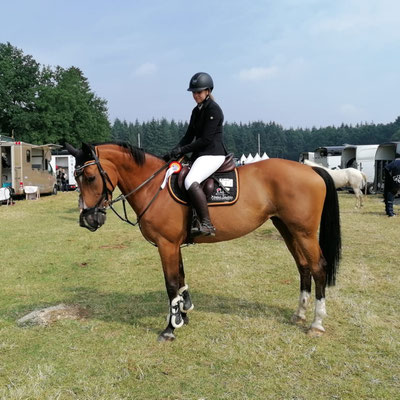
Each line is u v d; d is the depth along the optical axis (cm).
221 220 353
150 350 334
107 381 284
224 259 653
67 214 1302
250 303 443
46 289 512
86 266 634
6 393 271
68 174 2586
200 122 356
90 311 429
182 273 389
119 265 638
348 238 811
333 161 2373
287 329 369
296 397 262
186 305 389
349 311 408
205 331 369
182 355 323
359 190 1351
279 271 575
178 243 359
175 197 349
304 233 352
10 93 3744
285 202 350
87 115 4259
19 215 1266
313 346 331
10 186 1697
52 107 3922
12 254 717
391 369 296
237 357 316
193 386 277
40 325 389
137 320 400
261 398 262
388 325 373
